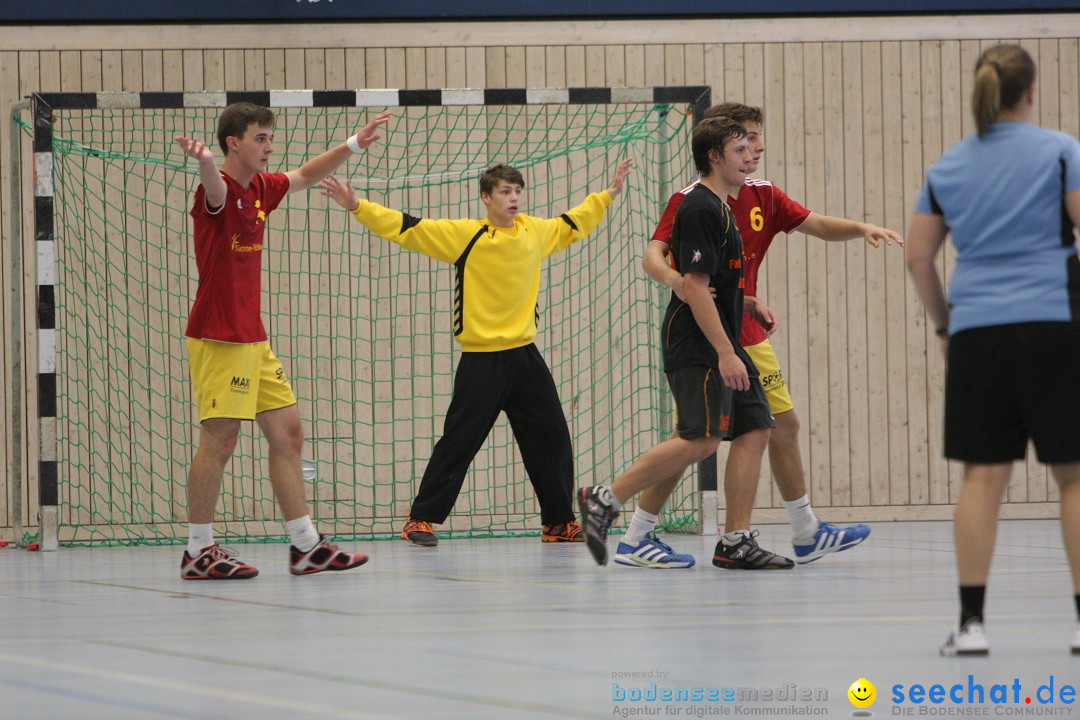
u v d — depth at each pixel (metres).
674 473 13.86
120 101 19.33
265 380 14.26
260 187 14.05
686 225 13.33
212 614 10.36
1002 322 7.70
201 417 14.00
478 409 19.56
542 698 6.32
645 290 24.75
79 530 23.73
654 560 14.55
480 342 19.55
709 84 24.86
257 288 14.00
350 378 24.34
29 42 23.80
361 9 24.20
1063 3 25.30
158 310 24.03
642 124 22.69
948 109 25.20
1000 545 17.69
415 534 19.45
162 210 24.05
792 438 14.93
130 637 8.89
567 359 24.69
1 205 23.81
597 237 24.78
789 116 24.97
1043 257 7.74
